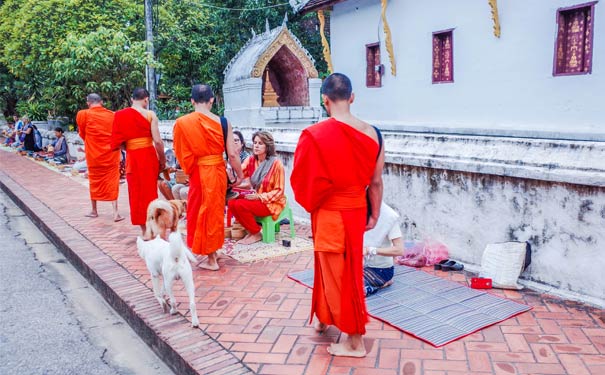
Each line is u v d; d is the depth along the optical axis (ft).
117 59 44.32
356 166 10.56
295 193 11.14
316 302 11.98
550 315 13.26
